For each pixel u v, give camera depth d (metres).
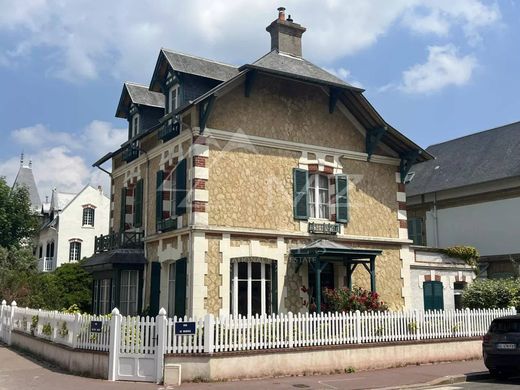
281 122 17.41
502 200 26.36
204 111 15.78
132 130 20.94
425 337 15.08
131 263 18.00
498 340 12.66
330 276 17.89
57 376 12.45
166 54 17.41
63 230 42.09
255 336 12.33
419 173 31.81
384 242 18.88
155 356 11.52
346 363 13.32
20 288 24.98
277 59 18.45
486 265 26.03
